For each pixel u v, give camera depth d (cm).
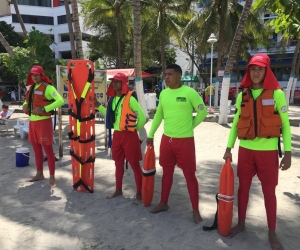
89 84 439
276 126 298
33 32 810
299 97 2677
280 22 532
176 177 550
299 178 541
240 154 325
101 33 3044
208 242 324
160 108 384
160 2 2233
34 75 462
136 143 424
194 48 3175
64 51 4422
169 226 361
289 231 350
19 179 539
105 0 2405
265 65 291
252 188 490
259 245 318
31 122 488
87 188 466
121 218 383
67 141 880
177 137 361
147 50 2917
